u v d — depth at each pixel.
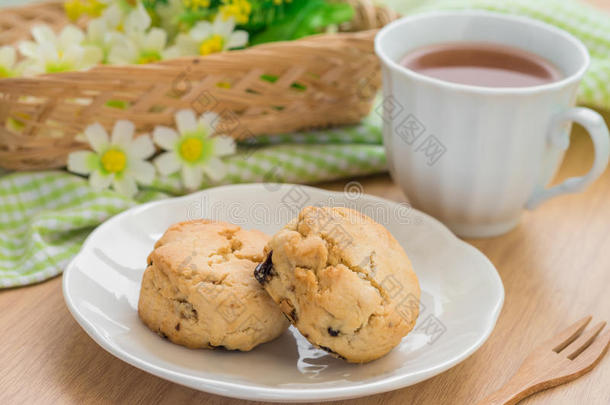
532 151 0.58
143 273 0.56
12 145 0.62
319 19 0.65
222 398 0.52
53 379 0.53
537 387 0.53
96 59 0.63
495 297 0.55
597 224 0.63
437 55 0.62
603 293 0.58
